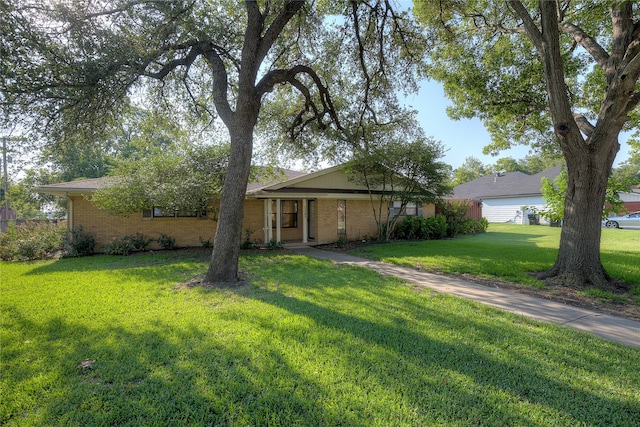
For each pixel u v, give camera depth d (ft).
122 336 12.39
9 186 89.15
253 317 14.66
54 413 7.86
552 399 8.63
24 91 18.21
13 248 32.86
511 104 33.45
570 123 21.36
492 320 14.74
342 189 49.57
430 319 14.75
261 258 33.71
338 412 7.93
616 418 7.87
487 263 29.17
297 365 10.19
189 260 31.71
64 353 10.95
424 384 9.26
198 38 24.39
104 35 20.01
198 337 12.29
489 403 8.38
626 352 11.53
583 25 27.96
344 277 23.88
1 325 13.58
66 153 25.58
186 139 37.06
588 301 18.29
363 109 37.22
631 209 78.33
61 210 100.12
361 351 11.29
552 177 89.04
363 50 32.32
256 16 22.85
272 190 43.16
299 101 37.96
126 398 8.46
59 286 20.58
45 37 18.40
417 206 57.77
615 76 20.61
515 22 31.96
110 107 23.15
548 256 32.81
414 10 29.84
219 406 8.13
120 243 36.32
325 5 29.45
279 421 7.65
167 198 33.04
